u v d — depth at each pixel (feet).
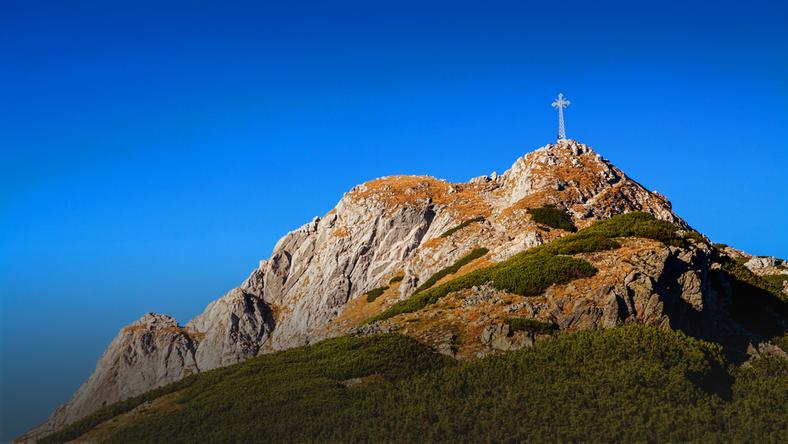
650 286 478.18
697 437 410.52
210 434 450.30
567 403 424.87
